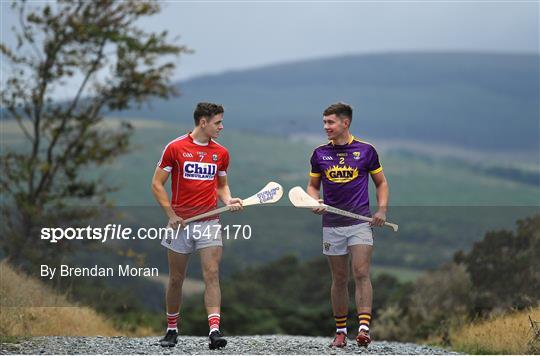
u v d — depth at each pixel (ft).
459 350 70.79
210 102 54.90
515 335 68.90
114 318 101.96
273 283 239.30
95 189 143.33
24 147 146.92
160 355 51.03
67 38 147.02
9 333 67.87
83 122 145.28
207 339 65.87
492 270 95.09
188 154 54.44
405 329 101.96
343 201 57.36
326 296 228.84
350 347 57.82
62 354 52.24
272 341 63.77
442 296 101.50
